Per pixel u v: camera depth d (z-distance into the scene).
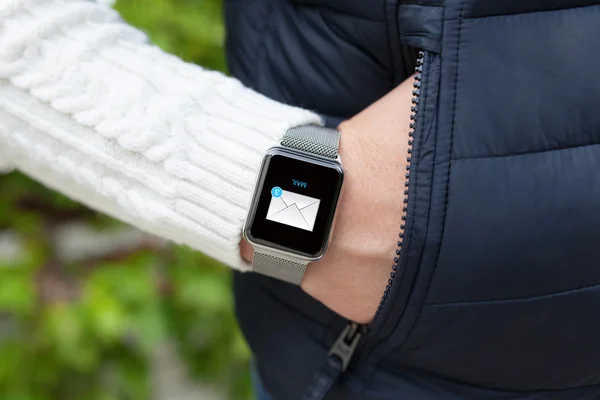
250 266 0.42
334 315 0.45
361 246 0.40
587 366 0.42
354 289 0.41
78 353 0.80
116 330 0.79
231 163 0.39
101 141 0.39
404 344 0.42
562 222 0.39
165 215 0.39
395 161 0.40
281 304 0.47
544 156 0.39
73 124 0.39
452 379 0.43
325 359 0.46
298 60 0.45
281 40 0.46
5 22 0.38
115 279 0.83
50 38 0.38
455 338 0.41
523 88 0.39
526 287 0.40
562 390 0.44
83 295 0.82
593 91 0.39
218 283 0.89
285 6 0.46
